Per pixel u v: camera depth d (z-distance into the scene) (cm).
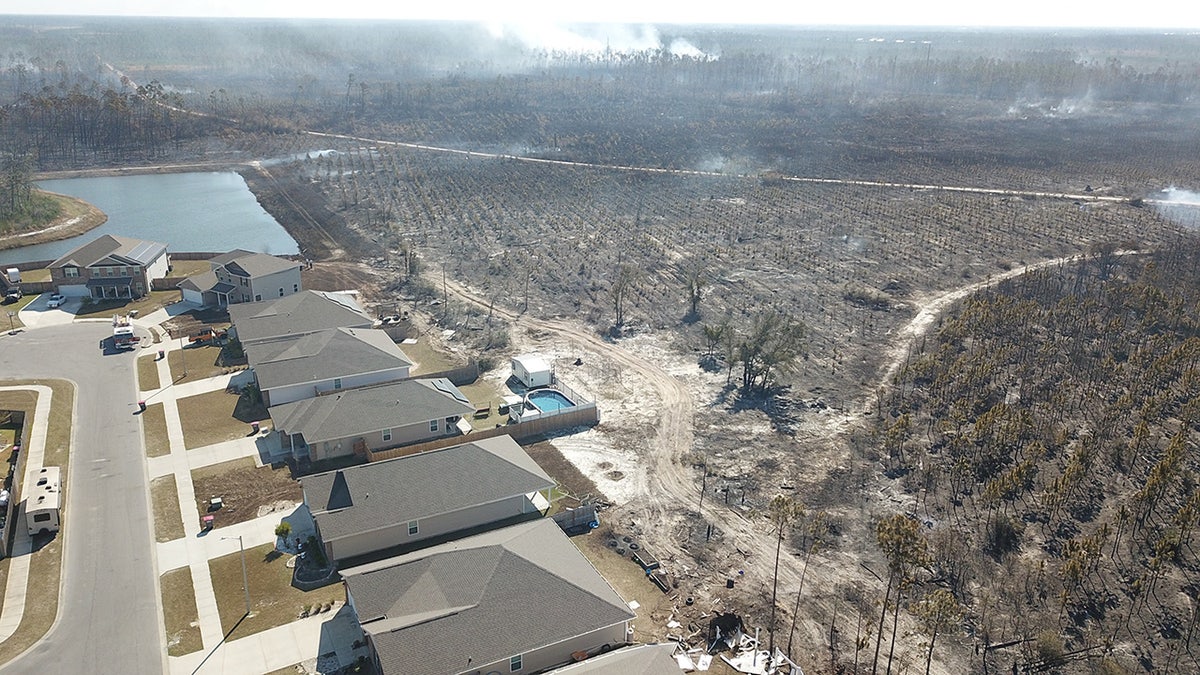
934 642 3959
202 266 10019
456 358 7412
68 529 4775
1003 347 7275
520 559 4003
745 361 6744
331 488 4694
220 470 5425
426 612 3716
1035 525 4866
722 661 3847
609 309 8631
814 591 4353
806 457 5722
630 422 6234
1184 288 8719
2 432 5959
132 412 6219
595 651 3850
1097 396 6444
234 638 3931
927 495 5222
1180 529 4659
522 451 5309
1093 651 3884
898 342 7750
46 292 8944
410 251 10338
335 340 6719
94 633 3959
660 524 4953
